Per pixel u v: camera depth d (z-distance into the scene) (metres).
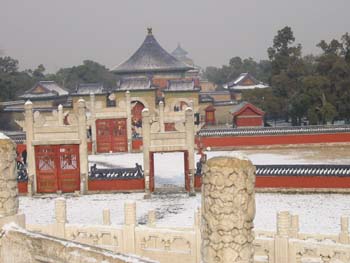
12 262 12.12
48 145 39.47
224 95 121.56
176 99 86.19
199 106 89.38
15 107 101.94
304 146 65.94
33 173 39.47
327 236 19.03
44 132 39.25
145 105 84.50
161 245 17.23
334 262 14.79
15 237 12.04
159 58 119.31
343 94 77.69
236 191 9.88
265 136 65.81
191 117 37.91
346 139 66.00
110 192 39.84
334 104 78.56
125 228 17.58
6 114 99.69
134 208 17.62
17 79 141.38
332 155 56.75
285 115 95.56
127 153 63.84
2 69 149.75
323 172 37.94
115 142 64.44
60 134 39.22
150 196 37.62
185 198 36.97
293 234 19.48
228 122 101.69
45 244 11.41
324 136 66.00
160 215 31.48
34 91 105.94
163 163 54.47
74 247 10.84
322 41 88.94
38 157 39.81
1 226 12.48
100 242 18.06
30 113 39.09
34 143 39.16
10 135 65.19
